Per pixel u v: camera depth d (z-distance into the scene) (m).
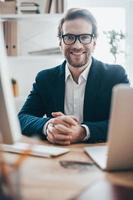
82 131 1.25
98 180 0.79
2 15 2.61
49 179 0.81
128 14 2.97
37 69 2.93
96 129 1.27
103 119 1.62
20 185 0.62
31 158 0.99
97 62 1.72
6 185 0.60
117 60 2.98
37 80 1.74
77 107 1.66
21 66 2.93
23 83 2.95
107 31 2.97
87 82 1.64
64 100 1.68
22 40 2.85
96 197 0.68
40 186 0.76
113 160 0.87
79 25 1.68
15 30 2.64
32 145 1.06
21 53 2.83
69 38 1.69
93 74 1.65
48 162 0.95
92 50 1.72
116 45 2.95
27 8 2.60
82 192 0.71
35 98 1.71
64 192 0.72
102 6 2.99
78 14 1.71
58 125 1.22
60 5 2.60
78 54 1.66
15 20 2.70
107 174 0.85
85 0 2.98
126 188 0.74
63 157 1.01
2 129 0.94
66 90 1.68
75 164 0.93
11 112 0.94
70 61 1.66
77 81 1.67
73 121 1.25
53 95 1.69
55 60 2.90
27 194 0.70
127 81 1.69
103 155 1.00
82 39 1.68
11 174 0.60
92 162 0.96
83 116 1.63
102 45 2.98
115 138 0.85
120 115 0.83
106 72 1.66
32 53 2.73
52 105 1.69
